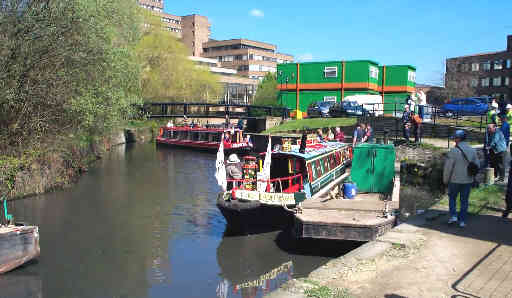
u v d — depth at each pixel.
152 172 25.94
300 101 47.41
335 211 11.49
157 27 50.03
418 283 5.95
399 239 7.84
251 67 106.69
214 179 23.48
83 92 18.95
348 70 44.97
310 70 46.75
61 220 14.88
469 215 9.52
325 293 5.50
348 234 10.09
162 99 50.00
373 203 12.15
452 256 6.98
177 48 51.00
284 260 10.92
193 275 10.13
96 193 19.36
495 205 10.41
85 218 15.11
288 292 5.61
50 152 19.98
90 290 9.38
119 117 23.12
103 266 10.73
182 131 42.53
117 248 12.06
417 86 74.31
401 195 16.67
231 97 73.38
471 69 70.81
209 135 39.50
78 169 24.38
